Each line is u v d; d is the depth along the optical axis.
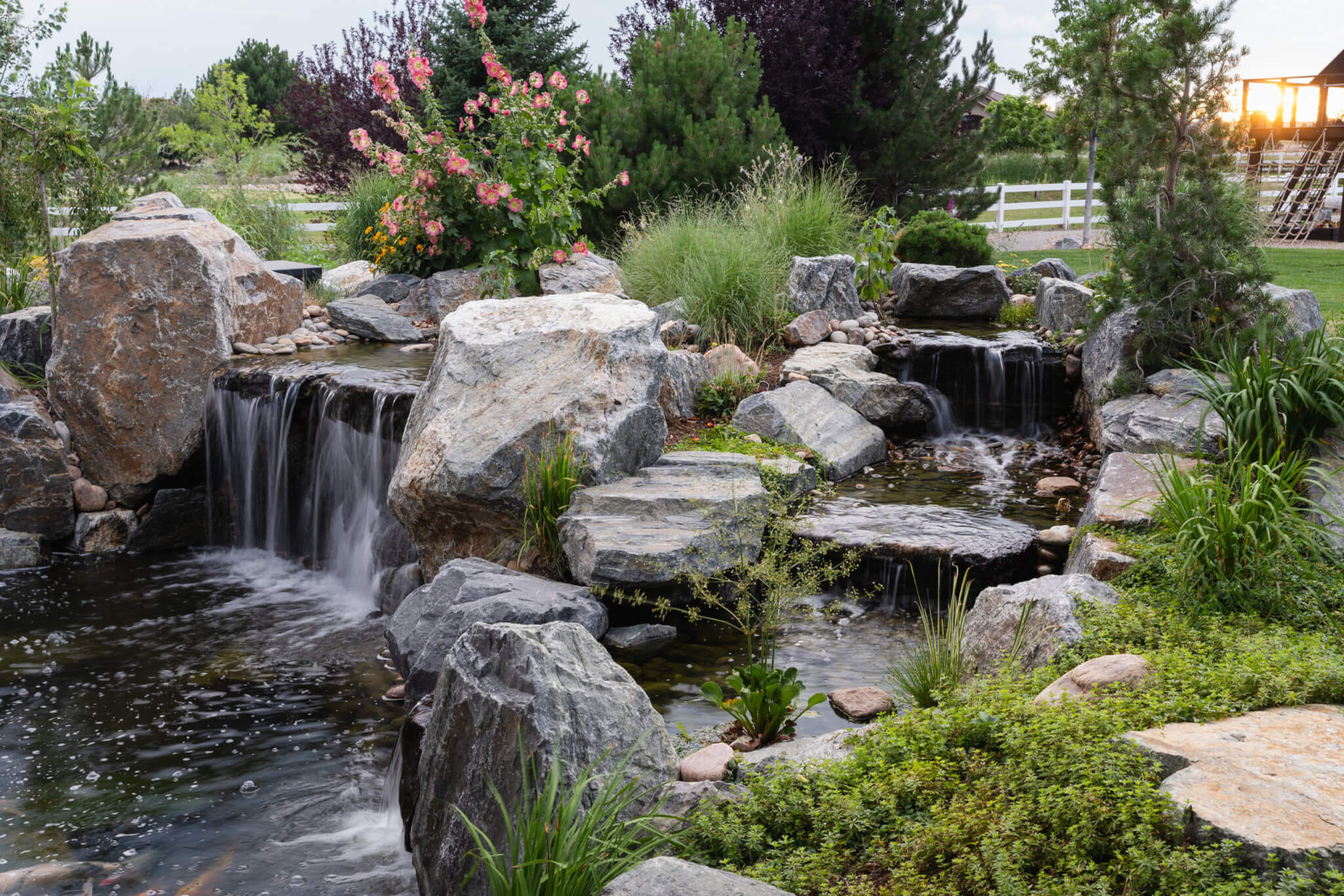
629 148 16.25
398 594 7.45
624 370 7.05
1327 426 6.14
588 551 5.99
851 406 9.13
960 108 20.14
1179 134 7.86
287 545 9.02
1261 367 6.38
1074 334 9.73
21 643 6.93
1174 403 7.13
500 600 5.57
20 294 11.67
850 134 20.61
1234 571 4.98
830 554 6.54
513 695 3.77
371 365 9.38
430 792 4.10
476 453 6.58
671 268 11.08
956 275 11.56
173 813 4.82
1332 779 3.03
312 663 6.55
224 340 9.54
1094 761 3.16
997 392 9.39
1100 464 8.20
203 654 6.73
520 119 11.41
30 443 8.85
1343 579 4.97
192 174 20.78
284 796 4.96
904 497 7.61
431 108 11.73
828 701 5.03
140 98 17.56
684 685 5.36
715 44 16.61
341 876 4.32
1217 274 7.59
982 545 6.32
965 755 3.66
